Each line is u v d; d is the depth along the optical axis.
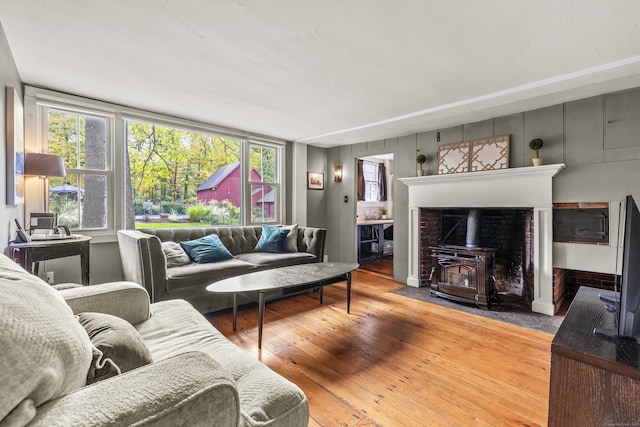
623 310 1.01
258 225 4.68
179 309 1.67
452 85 2.76
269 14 1.74
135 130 3.61
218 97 3.09
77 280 3.07
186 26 1.86
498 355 2.21
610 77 2.44
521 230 3.64
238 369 1.06
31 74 2.57
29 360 0.52
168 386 0.61
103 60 2.31
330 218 5.64
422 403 1.67
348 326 2.74
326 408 1.62
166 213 3.87
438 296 3.65
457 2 1.62
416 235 4.16
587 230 2.92
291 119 3.88
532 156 3.25
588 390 0.92
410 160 4.37
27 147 2.74
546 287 3.11
